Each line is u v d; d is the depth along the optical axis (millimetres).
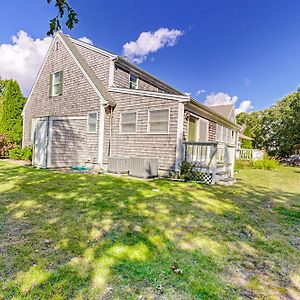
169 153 9062
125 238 3076
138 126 10008
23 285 2014
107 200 4902
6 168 9398
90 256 2566
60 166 10305
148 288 2055
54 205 4406
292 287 2201
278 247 3070
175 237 3215
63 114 12352
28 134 14555
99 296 1919
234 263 2600
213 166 8117
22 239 2920
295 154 26688
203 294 2010
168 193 5906
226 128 15930
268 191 7219
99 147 10656
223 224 3838
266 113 33844
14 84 15711
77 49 12578
